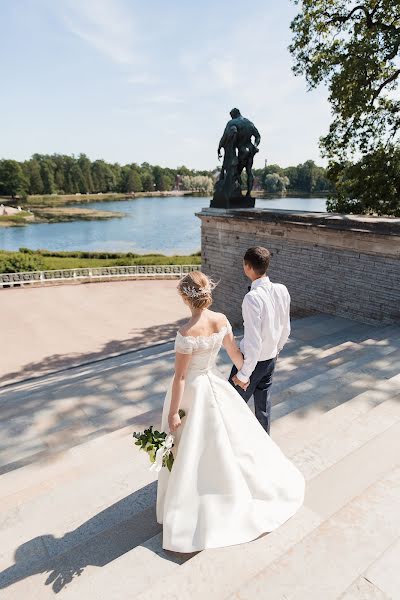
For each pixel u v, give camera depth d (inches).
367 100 588.4
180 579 81.0
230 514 93.7
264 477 101.9
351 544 86.0
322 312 461.7
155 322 675.4
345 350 270.5
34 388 354.0
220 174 599.2
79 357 529.0
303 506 99.9
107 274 991.0
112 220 3619.6
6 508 126.9
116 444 167.8
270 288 117.0
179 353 95.5
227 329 102.8
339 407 150.3
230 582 80.5
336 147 731.4
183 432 98.2
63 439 217.3
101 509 120.8
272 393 195.0
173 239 2605.8
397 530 89.8
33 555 105.0
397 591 75.3
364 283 410.0
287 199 5846.5
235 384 118.2
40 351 551.2
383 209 714.8
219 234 595.8
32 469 160.1
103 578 85.3
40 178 5575.8
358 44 561.6
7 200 5088.6
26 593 85.9
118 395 272.7
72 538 110.4
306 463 117.4
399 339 291.3
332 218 428.1
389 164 671.8
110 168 6712.6
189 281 95.7
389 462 114.7
